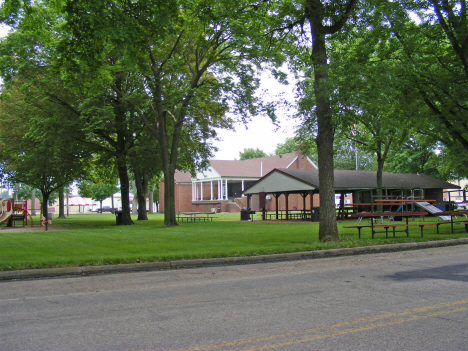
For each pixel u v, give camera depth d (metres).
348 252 13.22
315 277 8.78
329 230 14.93
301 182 33.94
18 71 23.73
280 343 4.55
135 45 14.73
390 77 13.58
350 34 16.36
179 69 24.44
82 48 14.12
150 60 24.84
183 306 6.39
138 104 25.97
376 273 9.16
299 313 5.80
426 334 4.81
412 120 21.70
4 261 10.60
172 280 8.91
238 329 5.09
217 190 74.12
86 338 4.86
